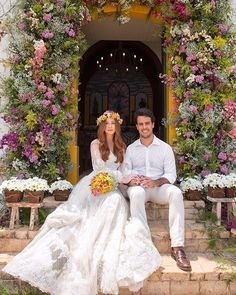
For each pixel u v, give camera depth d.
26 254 3.21
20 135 4.72
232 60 4.95
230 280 3.23
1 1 5.08
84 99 9.27
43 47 4.61
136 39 8.04
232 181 3.99
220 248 3.84
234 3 5.23
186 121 4.91
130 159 4.12
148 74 9.20
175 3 4.93
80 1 4.96
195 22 4.92
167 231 3.80
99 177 3.61
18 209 4.03
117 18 5.24
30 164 4.81
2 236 3.80
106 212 3.39
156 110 9.00
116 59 9.21
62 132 4.85
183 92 4.96
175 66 4.95
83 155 8.73
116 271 3.02
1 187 3.90
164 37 5.38
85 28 7.14
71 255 3.16
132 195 3.53
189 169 4.93
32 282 2.99
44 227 3.53
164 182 3.84
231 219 3.93
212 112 4.75
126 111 9.34
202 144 4.83
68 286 2.93
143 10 5.39
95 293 2.99
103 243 3.24
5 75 5.15
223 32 4.93
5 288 3.20
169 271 3.24
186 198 4.55
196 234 3.86
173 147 5.07
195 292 3.24
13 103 4.74
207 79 4.90
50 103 4.72
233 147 4.84
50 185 4.76
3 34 4.99
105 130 4.02
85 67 9.11
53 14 4.81
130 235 3.27
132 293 3.22
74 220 3.50
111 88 9.34
